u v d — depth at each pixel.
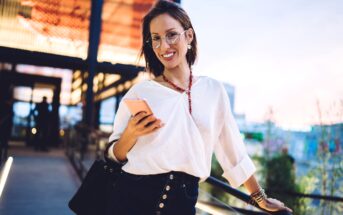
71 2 7.96
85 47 8.05
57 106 11.19
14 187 4.79
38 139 9.13
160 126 1.02
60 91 11.36
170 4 1.19
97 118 11.13
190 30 1.22
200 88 1.16
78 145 6.77
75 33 8.00
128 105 1.01
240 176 1.22
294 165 6.08
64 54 7.91
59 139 11.04
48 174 5.86
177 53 1.17
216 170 6.41
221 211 1.78
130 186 1.09
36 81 11.36
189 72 1.23
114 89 10.99
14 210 3.77
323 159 5.62
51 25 7.85
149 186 1.07
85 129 6.20
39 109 9.16
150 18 1.19
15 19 7.66
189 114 1.10
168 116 1.09
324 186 5.47
